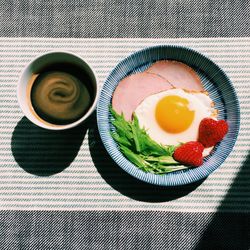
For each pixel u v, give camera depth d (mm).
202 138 349
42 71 352
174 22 390
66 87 348
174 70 365
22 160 366
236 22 388
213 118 355
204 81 363
